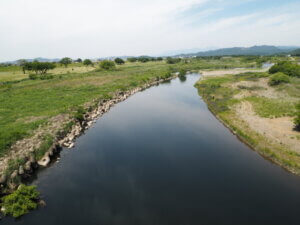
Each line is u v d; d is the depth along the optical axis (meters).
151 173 20.39
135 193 17.34
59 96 48.66
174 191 17.55
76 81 72.31
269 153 22.88
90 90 56.69
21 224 14.04
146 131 31.80
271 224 13.88
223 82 67.44
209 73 103.38
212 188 17.92
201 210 15.34
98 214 14.95
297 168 19.97
